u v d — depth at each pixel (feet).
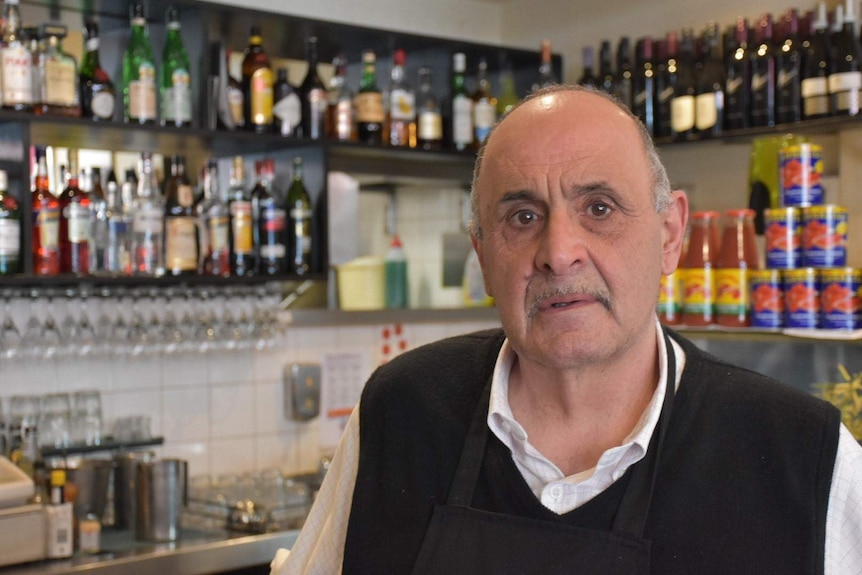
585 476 4.04
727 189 12.00
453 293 13.26
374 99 11.64
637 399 4.19
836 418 3.90
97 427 10.54
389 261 12.63
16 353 9.99
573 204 3.93
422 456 4.42
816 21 10.62
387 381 4.74
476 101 12.57
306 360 12.24
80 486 9.52
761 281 9.16
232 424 11.70
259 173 11.01
